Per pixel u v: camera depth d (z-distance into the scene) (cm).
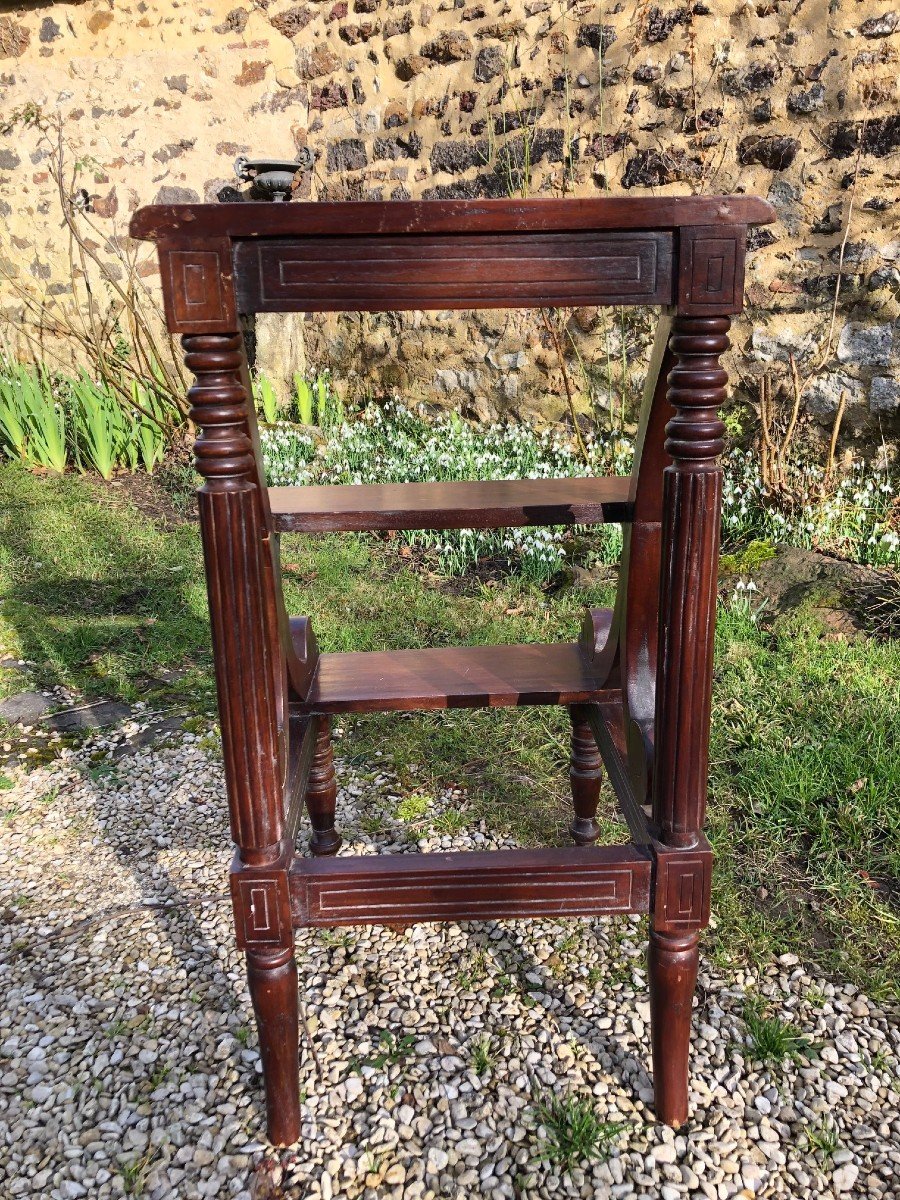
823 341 400
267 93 608
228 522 130
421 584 405
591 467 466
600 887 152
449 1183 151
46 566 430
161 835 249
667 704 142
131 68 627
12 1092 170
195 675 339
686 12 414
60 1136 161
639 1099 165
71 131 648
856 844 227
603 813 250
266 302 128
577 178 470
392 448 542
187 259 122
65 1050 179
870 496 392
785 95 394
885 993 187
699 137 423
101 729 304
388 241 126
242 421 130
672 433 133
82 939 210
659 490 172
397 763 275
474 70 504
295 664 185
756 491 419
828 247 393
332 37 573
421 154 543
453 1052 176
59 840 248
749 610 348
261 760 141
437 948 205
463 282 128
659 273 129
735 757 262
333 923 152
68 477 555
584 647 218
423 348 566
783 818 237
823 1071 170
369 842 241
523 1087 168
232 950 205
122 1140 160
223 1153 157
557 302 129
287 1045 153
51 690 330
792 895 216
